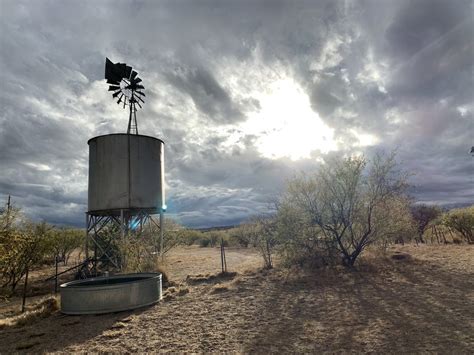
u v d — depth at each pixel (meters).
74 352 6.42
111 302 9.27
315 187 14.11
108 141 15.16
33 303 13.08
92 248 18.17
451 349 5.38
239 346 6.20
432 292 8.98
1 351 6.79
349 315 7.59
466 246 17.73
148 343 6.66
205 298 10.37
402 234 14.49
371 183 13.50
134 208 15.04
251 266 16.72
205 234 50.53
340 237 13.68
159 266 14.55
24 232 15.70
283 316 7.92
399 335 6.14
